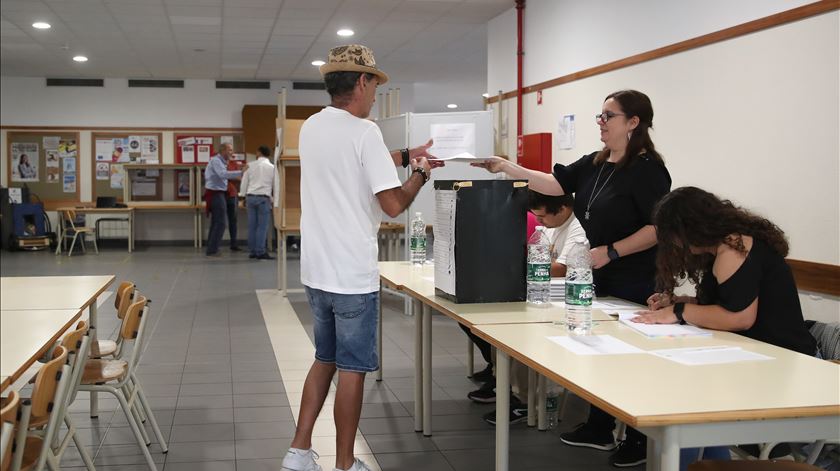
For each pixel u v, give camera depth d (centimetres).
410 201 301
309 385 315
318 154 295
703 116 503
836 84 393
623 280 332
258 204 1180
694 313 264
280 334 623
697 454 259
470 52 1162
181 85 1460
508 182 307
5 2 830
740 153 468
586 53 669
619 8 609
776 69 436
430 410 384
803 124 416
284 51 1150
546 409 395
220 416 412
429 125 724
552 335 253
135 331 331
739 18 464
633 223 329
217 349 568
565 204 391
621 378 202
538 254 310
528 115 805
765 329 258
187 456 353
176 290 852
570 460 353
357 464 308
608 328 266
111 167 1455
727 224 258
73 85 1432
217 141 1477
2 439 177
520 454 360
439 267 327
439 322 687
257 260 1177
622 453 345
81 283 392
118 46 1104
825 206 403
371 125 293
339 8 857
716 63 488
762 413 175
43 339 259
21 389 438
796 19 419
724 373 207
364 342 298
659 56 551
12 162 1428
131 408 365
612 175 333
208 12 879
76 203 1448
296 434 314
